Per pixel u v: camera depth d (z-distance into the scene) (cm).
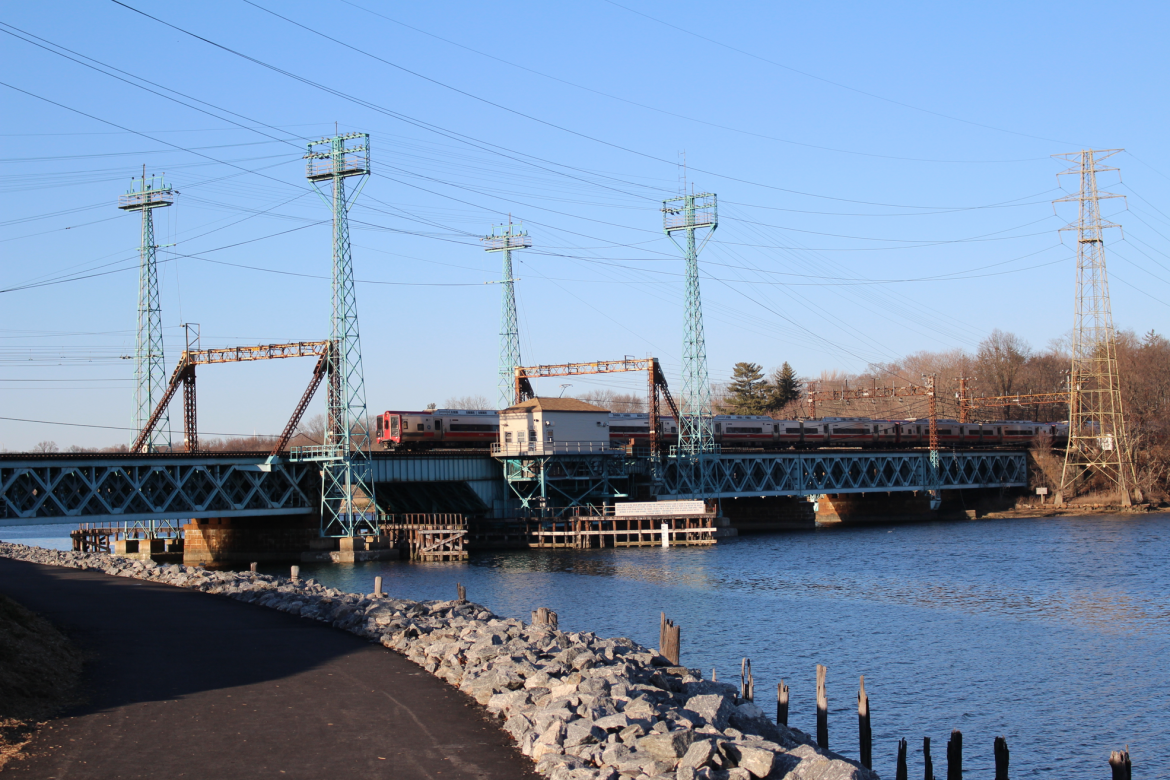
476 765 2208
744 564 9875
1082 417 18162
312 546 10919
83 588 5481
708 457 13400
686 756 2130
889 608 6906
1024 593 7581
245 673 3147
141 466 9356
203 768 2172
